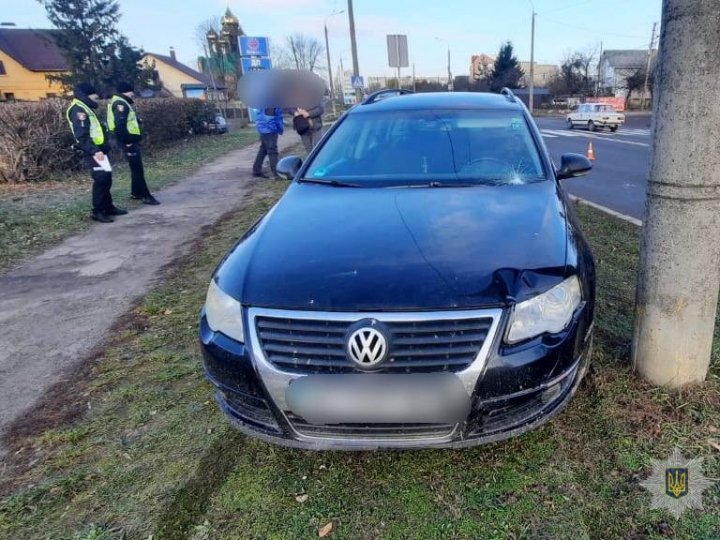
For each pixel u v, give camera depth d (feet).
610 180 31.68
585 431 7.71
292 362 6.50
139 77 117.70
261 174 35.55
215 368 7.12
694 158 7.08
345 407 6.32
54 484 7.56
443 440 6.49
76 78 109.40
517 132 11.31
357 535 6.38
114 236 21.81
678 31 6.81
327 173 10.88
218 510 6.88
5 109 35.55
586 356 7.43
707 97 6.81
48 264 18.47
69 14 110.11
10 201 29.96
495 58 208.33
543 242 7.45
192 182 34.99
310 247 7.62
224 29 138.72
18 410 9.57
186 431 8.57
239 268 7.54
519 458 7.35
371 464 7.50
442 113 12.07
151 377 10.34
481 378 6.23
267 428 6.93
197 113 79.36
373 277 6.70
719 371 8.71
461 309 6.25
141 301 14.49
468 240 7.47
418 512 6.64
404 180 10.18
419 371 6.24
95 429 8.80
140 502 7.13
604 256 15.33
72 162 40.68
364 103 13.60
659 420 7.74
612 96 173.78
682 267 7.57
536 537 6.17
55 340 12.39
